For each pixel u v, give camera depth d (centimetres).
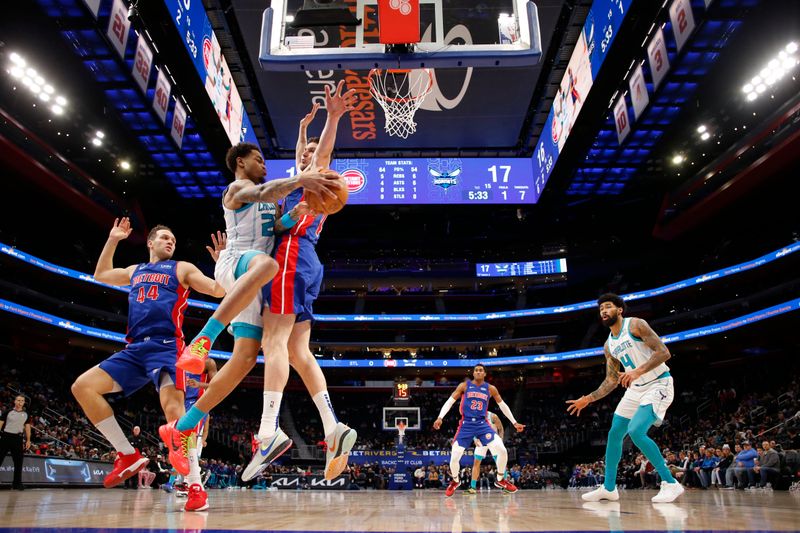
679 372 3456
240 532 193
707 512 332
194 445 366
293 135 2219
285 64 998
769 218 2892
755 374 2827
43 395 2400
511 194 2409
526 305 4159
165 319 409
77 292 3142
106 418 383
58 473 1180
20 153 2169
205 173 2634
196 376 677
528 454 3133
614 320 521
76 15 1476
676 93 1958
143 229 2970
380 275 4034
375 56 991
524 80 1934
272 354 343
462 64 1000
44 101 2077
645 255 3666
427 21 1074
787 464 1291
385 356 3969
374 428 3738
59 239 2930
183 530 200
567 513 336
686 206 2925
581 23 1778
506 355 3912
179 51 1733
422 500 643
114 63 1700
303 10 958
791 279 2925
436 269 4053
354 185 2402
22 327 2720
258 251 341
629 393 512
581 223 3762
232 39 1819
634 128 2092
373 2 1031
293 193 390
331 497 820
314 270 377
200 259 3681
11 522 236
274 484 2316
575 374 3859
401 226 3981
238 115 1972
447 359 3778
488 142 2344
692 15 1529
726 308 3105
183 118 2066
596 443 3047
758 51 1972
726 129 2442
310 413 3794
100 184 2577
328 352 3941
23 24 1711
